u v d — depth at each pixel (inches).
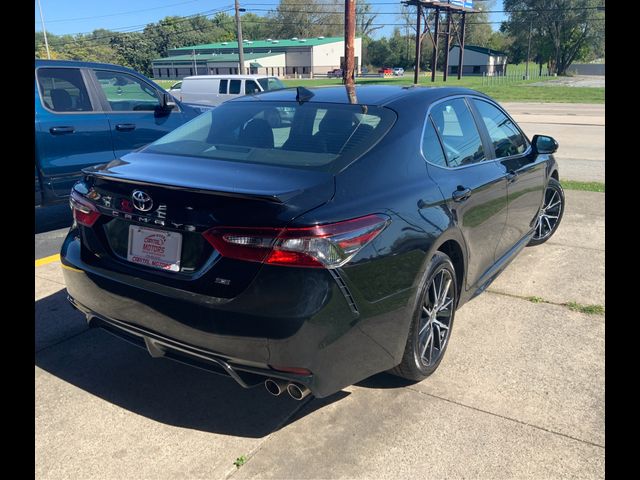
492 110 166.1
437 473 93.4
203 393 117.0
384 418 107.9
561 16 2891.2
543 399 114.0
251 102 136.3
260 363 90.5
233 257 89.6
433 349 121.5
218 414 109.6
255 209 89.1
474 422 106.7
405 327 106.2
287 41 3595.0
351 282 91.5
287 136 116.8
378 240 96.6
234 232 89.1
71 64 238.1
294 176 99.3
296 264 86.7
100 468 94.7
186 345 96.0
